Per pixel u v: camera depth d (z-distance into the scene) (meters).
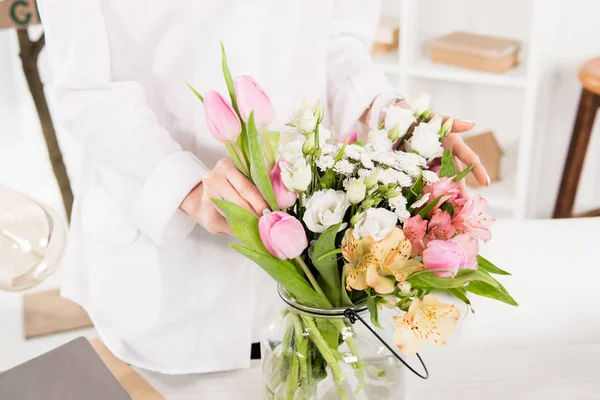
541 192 3.62
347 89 1.44
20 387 1.15
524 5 3.21
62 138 4.21
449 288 1.09
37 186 4.04
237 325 1.40
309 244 1.07
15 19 2.32
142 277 1.38
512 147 3.51
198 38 1.30
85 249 1.47
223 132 1.06
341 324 1.07
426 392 1.25
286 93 1.40
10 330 2.04
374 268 0.99
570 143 3.04
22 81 4.16
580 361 1.32
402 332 1.00
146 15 1.29
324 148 1.06
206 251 1.38
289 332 1.09
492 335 1.49
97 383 1.16
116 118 1.26
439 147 1.08
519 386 1.27
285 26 1.35
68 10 1.21
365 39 1.54
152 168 1.26
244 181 1.13
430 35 3.47
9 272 1.15
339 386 1.08
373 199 1.03
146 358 1.41
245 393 1.29
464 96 3.50
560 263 1.62
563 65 3.29
